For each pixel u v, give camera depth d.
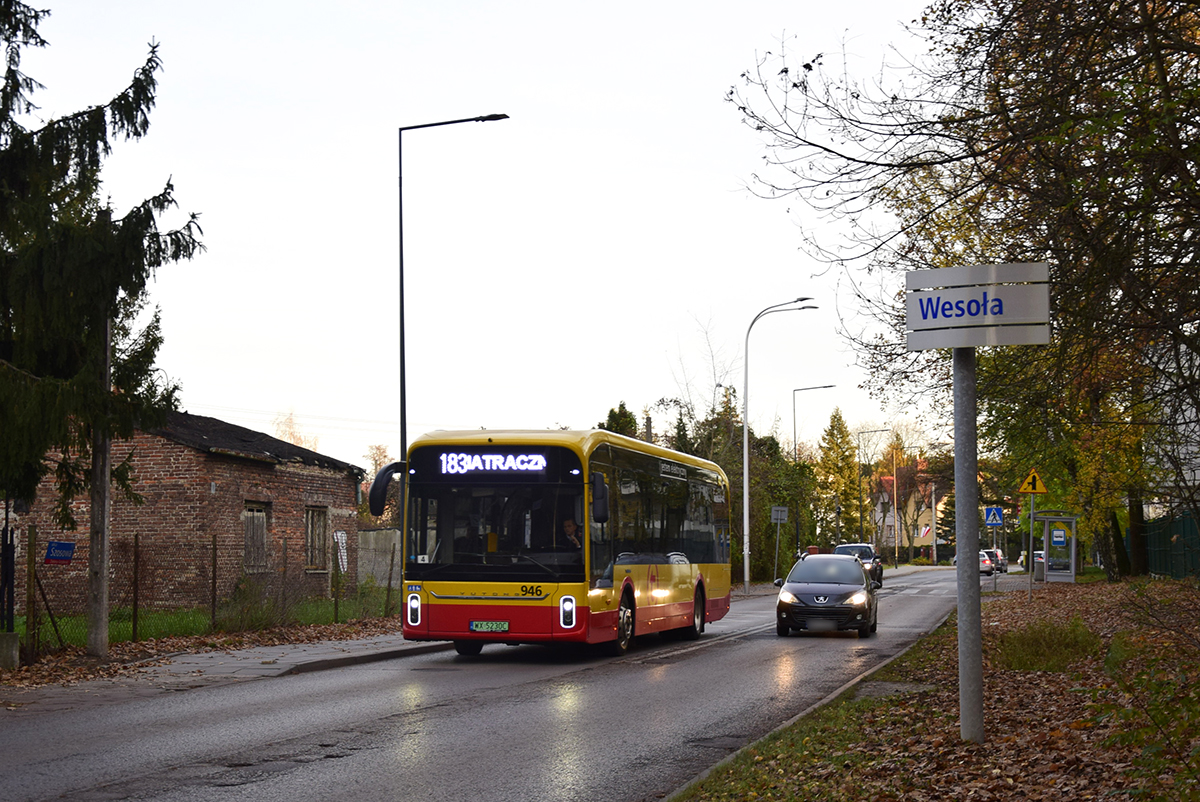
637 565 20.08
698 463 24.78
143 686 14.16
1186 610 10.31
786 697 13.79
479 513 17.89
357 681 15.24
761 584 55.41
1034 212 9.87
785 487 61.53
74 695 13.30
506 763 9.30
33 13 15.62
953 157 9.77
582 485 17.75
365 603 28.91
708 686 14.90
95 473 16.56
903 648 21.28
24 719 11.48
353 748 9.90
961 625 8.94
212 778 8.52
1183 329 9.62
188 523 27.80
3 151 15.55
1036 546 94.62
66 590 27.72
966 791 7.33
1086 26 8.85
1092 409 12.12
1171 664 7.53
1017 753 8.48
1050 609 27.27
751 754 9.27
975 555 8.87
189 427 30.67
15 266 15.11
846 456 112.19
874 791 7.57
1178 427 10.74
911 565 113.56
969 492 8.87
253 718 11.65
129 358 16.89
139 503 17.25
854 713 11.49
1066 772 7.60
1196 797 5.61
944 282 8.65
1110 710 6.66
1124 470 12.89
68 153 15.64
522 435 18.05
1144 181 8.70
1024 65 9.31
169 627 20.62
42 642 16.47
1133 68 8.91
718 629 27.02
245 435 33.03
